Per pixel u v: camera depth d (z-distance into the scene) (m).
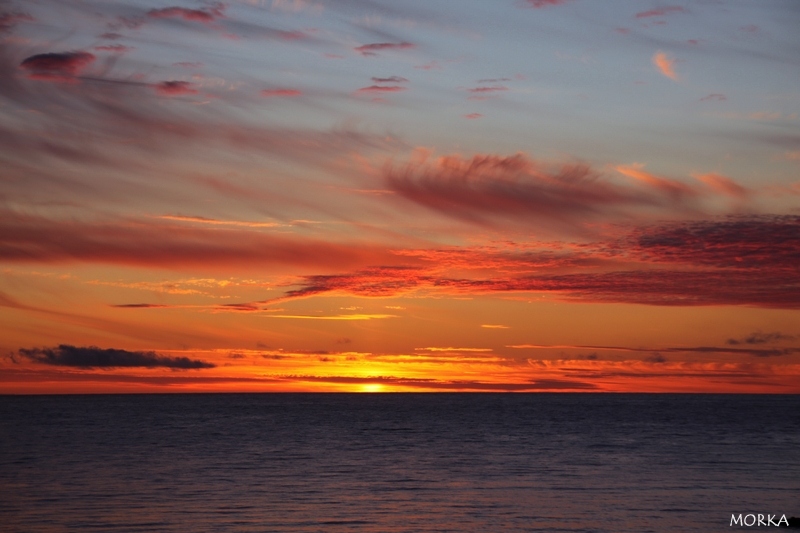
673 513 36.66
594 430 98.19
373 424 112.50
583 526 33.75
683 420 123.75
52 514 35.84
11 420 118.06
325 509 37.53
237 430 96.38
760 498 40.72
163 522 34.19
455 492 43.06
